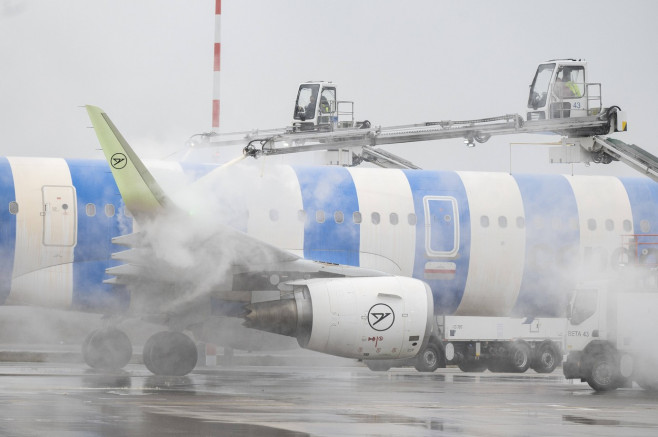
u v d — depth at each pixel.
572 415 70.94
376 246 114.38
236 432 55.38
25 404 67.19
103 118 91.25
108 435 52.56
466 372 138.50
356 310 96.94
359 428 58.75
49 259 102.12
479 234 119.06
